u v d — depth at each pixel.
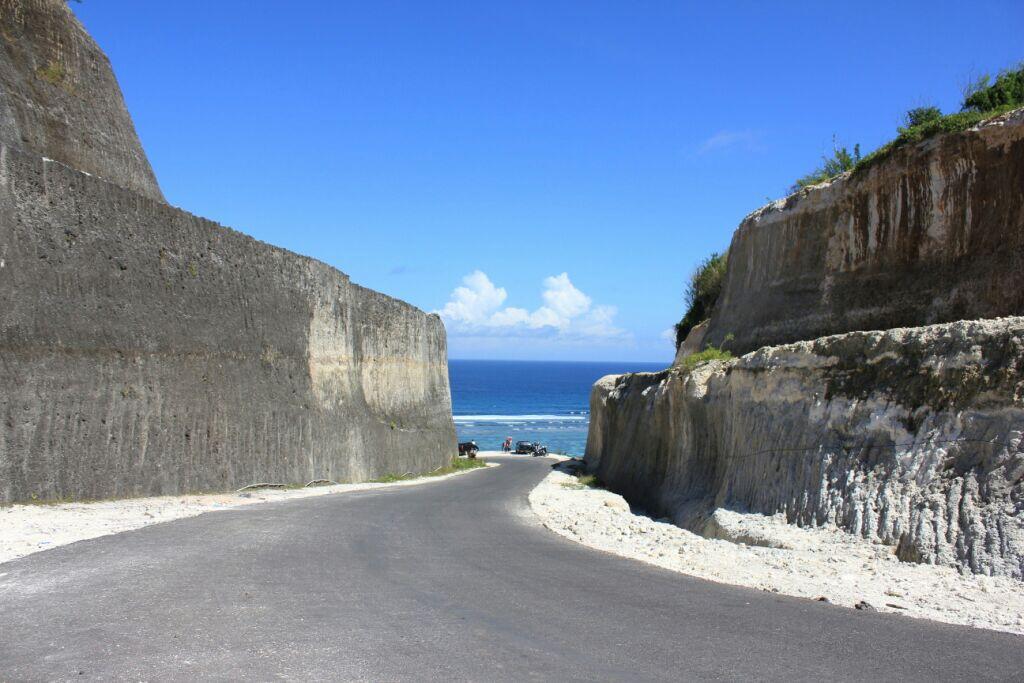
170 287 18.33
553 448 88.44
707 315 33.25
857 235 17.62
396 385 36.38
